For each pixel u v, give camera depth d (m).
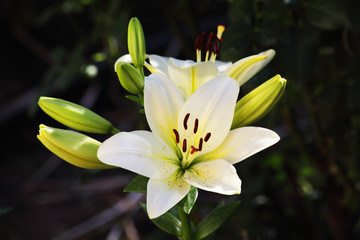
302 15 0.85
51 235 1.58
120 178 1.60
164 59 0.72
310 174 1.20
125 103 1.50
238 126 0.66
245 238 1.00
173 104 0.64
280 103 0.94
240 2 0.83
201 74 0.66
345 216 1.11
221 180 0.62
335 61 0.95
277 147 1.22
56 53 1.17
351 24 0.82
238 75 0.67
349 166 1.10
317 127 1.01
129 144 0.62
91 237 1.51
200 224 0.69
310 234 1.12
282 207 1.16
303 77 0.84
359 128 1.01
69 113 0.66
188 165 0.65
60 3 1.24
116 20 1.12
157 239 1.31
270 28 0.82
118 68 0.65
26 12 1.49
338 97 0.97
